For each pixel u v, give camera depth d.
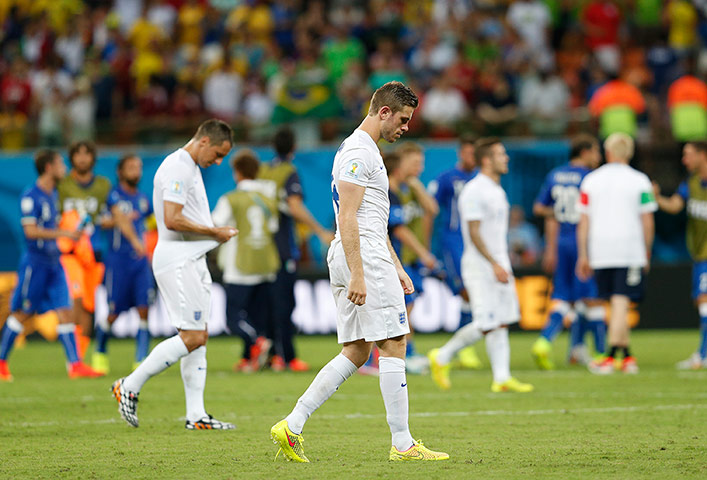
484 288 32.06
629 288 37.59
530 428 24.03
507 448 20.75
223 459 19.56
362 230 18.83
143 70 74.12
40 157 37.38
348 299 18.48
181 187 23.62
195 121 63.94
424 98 71.25
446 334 57.12
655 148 60.31
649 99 64.88
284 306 40.28
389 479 17.09
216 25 80.38
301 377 37.75
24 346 55.00
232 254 40.09
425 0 80.94
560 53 78.31
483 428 24.09
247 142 62.12
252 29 79.25
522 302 57.59
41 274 37.56
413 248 36.53
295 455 19.19
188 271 23.72
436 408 28.20
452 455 19.84
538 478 17.08
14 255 59.56
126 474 17.89
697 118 63.75
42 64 78.38
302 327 56.62
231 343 56.28
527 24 78.88
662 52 75.75
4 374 37.50
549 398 30.47
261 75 74.38
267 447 21.20
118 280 39.94
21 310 37.62
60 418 26.38
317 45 77.19
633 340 53.41
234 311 40.12
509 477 17.17
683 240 59.91
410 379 37.00
